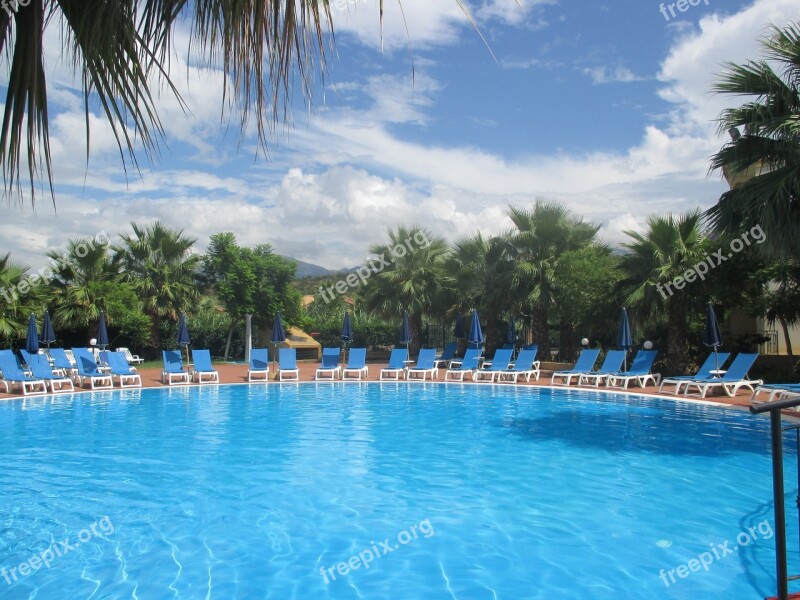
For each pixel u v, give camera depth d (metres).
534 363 19.19
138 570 4.71
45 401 14.48
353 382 18.92
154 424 11.26
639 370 16.12
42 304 21.47
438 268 24.83
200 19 1.76
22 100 1.73
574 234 21.20
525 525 5.67
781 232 8.41
